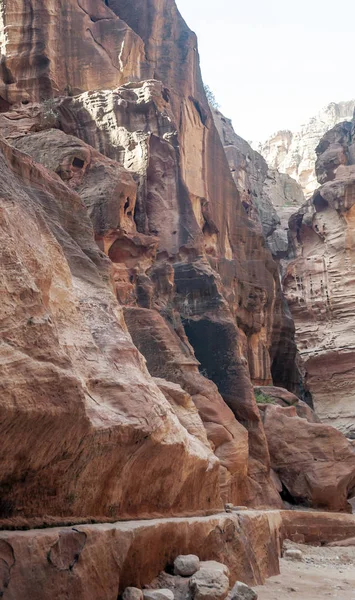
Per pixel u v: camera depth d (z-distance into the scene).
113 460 6.51
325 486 19.78
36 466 5.36
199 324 20.88
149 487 7.58
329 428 20.64
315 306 43.59
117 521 6.65
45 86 23.16
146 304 18.77
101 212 18.75
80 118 23.16
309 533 16.67
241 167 48.84
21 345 5.13
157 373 16.22
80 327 7.32
